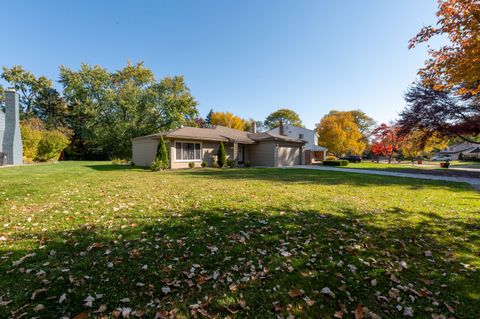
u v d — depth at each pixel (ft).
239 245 10.05
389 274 7.95
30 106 106.63
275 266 8.41
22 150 51.42
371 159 150.41
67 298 6.48
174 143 52.24
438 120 47.75
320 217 14.10
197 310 6.13
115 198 18.17
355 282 7.52
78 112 97.30
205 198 18.81
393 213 15.38
